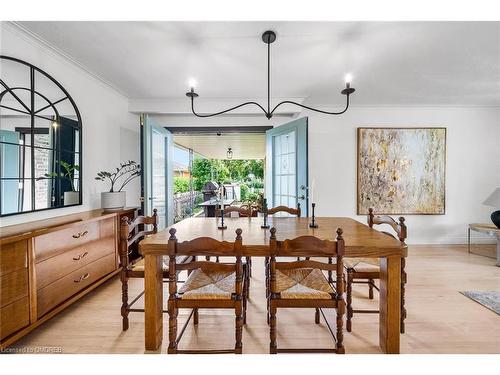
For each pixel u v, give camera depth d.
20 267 1.60
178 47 2.26
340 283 1.43
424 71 2.78
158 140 3.65
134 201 3.86
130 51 2.34
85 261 2.20
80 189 2.69
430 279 2.74
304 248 1.40
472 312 2.09
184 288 1.56
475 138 4.17
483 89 3.38
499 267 3.11
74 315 2.05
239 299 1.44
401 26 1.94
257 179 14.01
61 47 2.27
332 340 1.74
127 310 1.85
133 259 3.12
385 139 4.12
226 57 2.44
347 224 2.19
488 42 2.17
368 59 2.48
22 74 2.07
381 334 1.66
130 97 3.65
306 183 3.29
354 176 4.16
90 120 2.90
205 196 7.77
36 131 2.18
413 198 4.15
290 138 3.71
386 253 1.50
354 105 4.05
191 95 2.06
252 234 1.81
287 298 1.45
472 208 4.20
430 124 4.16
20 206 2.01
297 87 3.26
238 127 4.15
